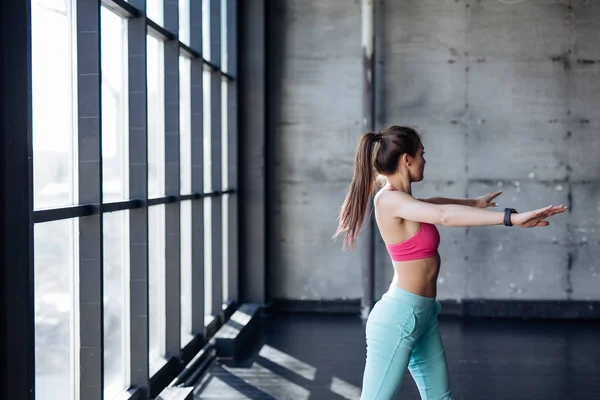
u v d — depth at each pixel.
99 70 3.57
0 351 2.39
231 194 7.88
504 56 8.04
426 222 2.72
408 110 8.14
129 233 4.45
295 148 8.35
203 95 6.44
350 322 7.74
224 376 5.54
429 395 2.97
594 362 5.98
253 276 8.13
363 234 8.02
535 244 8.09
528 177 8.06
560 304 8.03
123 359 4.53
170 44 5.17
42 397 3.37
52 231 3.45
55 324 3.51
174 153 5.22
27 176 2.54
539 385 5.28
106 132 4.23
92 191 3.60
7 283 2.42
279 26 8.30
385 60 8.15
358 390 5.15
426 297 2.85
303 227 8.37
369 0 7.87
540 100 8.03
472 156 8.12
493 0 8.03
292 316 8.09
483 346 6.59
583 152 8.01
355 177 2.98
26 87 2.53
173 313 5.30
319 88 8.30
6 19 2.39
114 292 4.43
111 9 4.13
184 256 6.14
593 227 8.02
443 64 8.10
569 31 7.97
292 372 5.66
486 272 8.13
